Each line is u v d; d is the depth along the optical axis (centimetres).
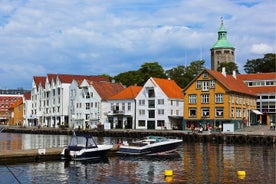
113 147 5038
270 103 10656
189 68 14262
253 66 14612
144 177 3559
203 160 4684
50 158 4481
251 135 7019
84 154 4559
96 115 11719
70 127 11988
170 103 10300
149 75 13325
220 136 7338
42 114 14450
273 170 3916
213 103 9362
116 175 3666
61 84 13162
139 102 10669
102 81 12988
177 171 3859
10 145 6931
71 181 3391
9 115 18200
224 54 18325
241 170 3912
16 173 3706
